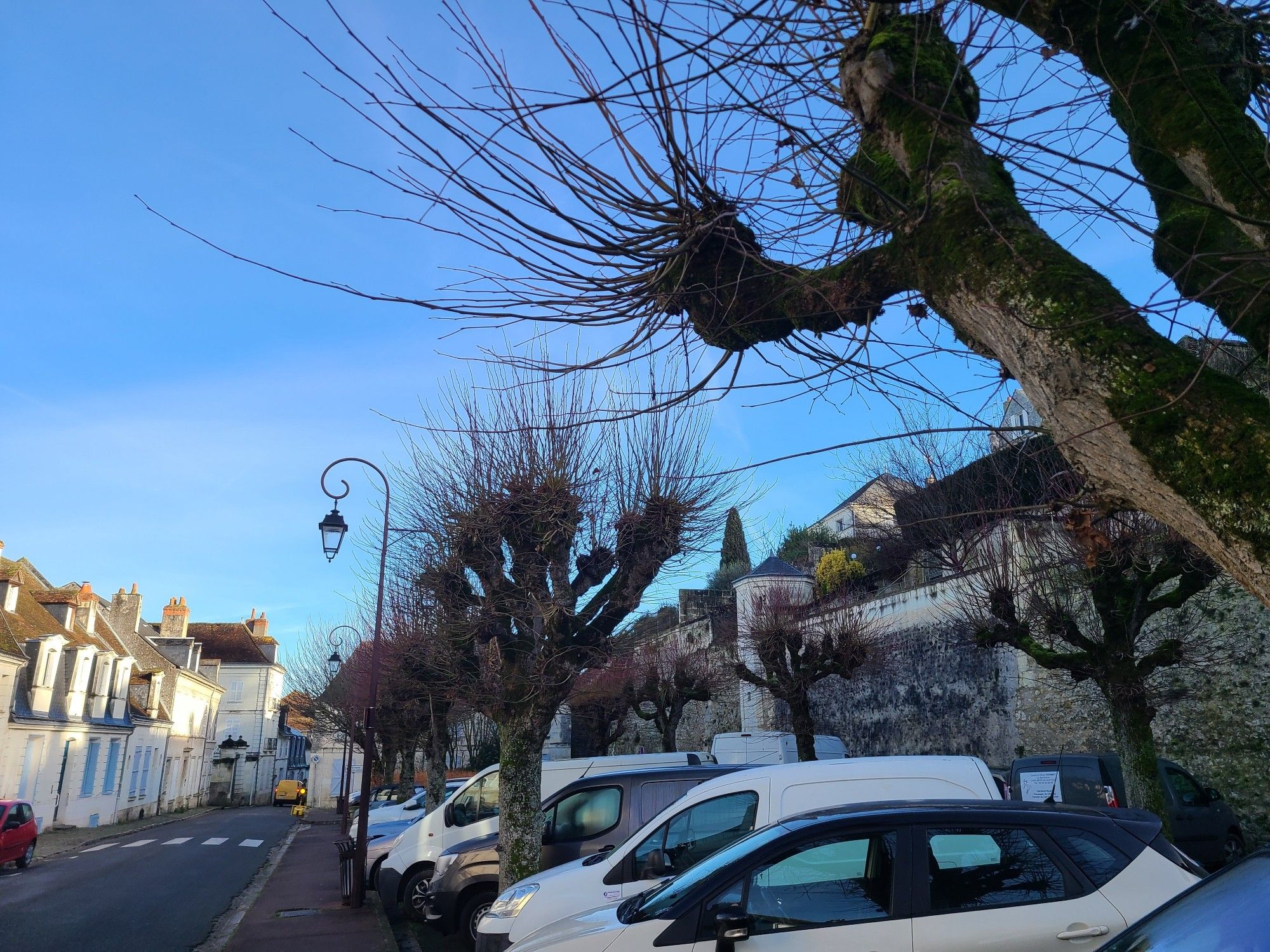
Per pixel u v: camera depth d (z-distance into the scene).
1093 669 9.33
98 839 27.83
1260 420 2.07
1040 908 4.14
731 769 9.30
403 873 11.05
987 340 2.74
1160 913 3.14
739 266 3.72
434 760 17.72
